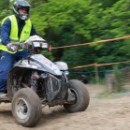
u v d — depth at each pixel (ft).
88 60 56.08
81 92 33.63
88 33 53.57
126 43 50.70
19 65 32.65
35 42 32.71
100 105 36.76
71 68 53.67
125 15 50.90
